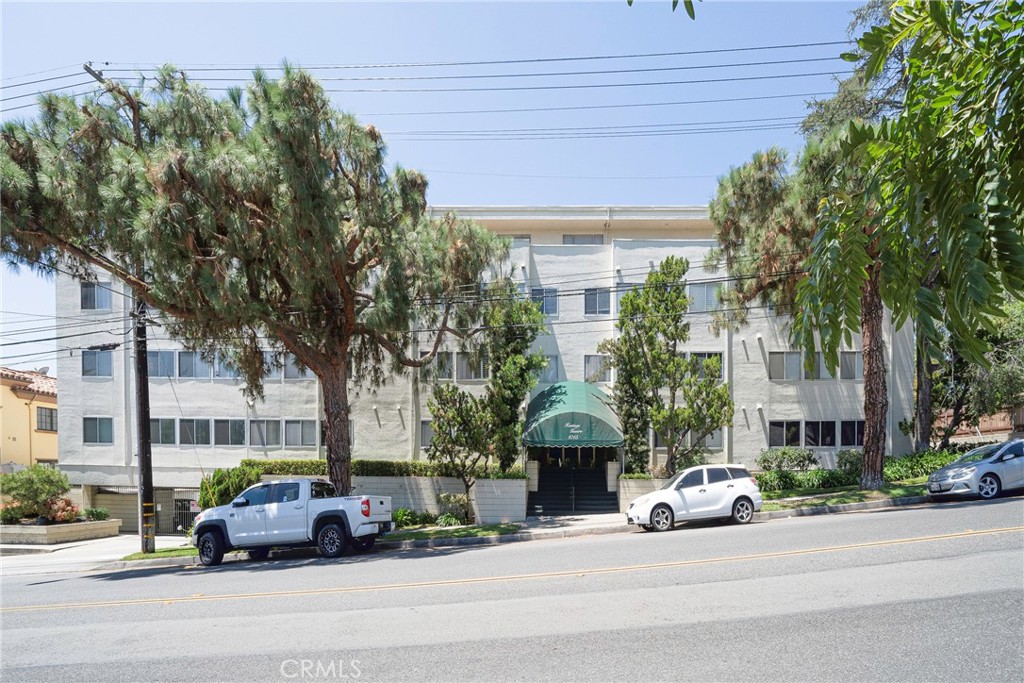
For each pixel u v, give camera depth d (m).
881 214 2.57
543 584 11.56
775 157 19.72
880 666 6.93
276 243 17.34
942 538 13.24
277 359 22.23
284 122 16.11
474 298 21.92
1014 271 2.02
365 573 14.00
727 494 19.36
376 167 17.95
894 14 2.51
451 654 7.96
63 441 30.97
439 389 25.97
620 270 29.42
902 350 29.41
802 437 28.81
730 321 23.02
